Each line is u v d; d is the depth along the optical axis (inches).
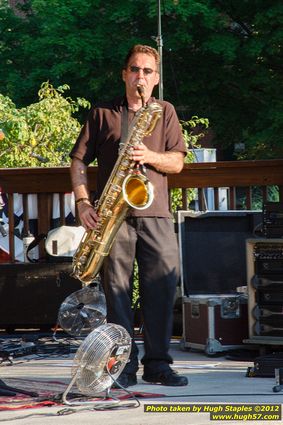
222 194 433.7
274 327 285.7
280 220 289.9
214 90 1063.0
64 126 562.3
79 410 201.2
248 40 1020.5
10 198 379.6
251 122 1069.8
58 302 348.5
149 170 236.8
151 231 236.7
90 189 366.6
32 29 1142.3
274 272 285.0
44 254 371.2
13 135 535.2
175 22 1021.8
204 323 302.2
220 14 1037.2
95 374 205.6
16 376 257.4
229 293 322.0
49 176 374.3
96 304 311.4
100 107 239.9
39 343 330.3
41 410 202.7
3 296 352.2
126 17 1000.9
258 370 251.3
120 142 235.8
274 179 351.6
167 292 238.1
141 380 245.8
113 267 236.7
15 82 1056.2
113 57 1005.2
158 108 233.6
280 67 1061.1
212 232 324.2
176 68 1053.2
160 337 238.4
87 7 1001.5
